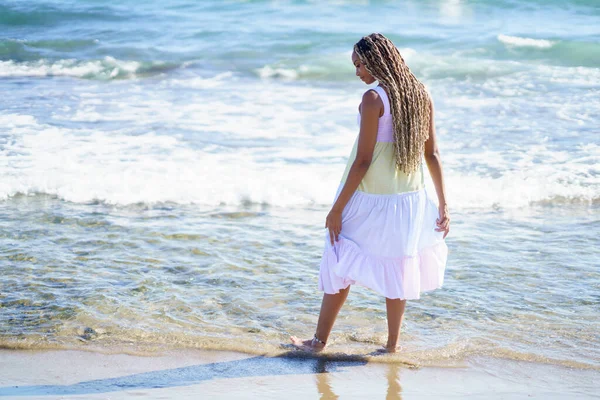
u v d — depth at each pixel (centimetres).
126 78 1298
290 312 435
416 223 363
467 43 1470
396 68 351
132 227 591
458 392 339
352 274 363
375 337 402
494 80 1233
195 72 1339
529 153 812
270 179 716
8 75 1304
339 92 1190
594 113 995
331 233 366
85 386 341
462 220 621
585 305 443
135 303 441
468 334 403
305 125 955
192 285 473
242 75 1316
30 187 683
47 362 367
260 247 551
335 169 755
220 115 1004
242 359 375
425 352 382
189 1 1892
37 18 1706
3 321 412
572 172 743
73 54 1454
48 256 520
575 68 1308
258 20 1705
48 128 904
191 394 335
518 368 363
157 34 1590
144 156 791
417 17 1733
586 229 595
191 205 656
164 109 1036
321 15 1753
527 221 618
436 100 1105
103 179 707
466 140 871
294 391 341
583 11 1739
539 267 510
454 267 510
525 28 1591
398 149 352
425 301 452
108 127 918
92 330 404
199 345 388
